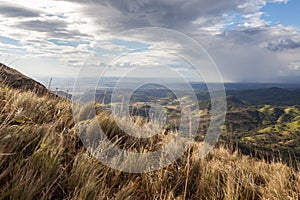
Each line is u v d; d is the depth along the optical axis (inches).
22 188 82.6
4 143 103.0
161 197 109.4
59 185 94.1
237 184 119.9
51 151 106.0
